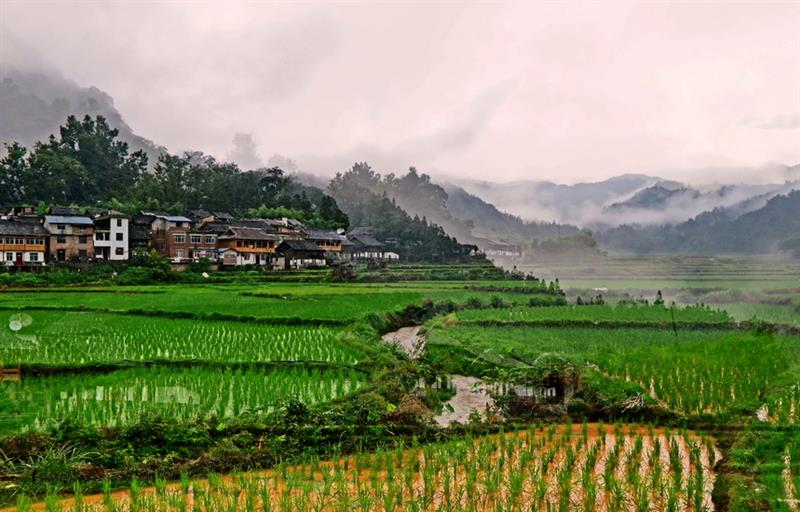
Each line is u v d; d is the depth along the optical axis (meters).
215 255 90.81
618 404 19.98
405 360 26.94
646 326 38.12
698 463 14.48
